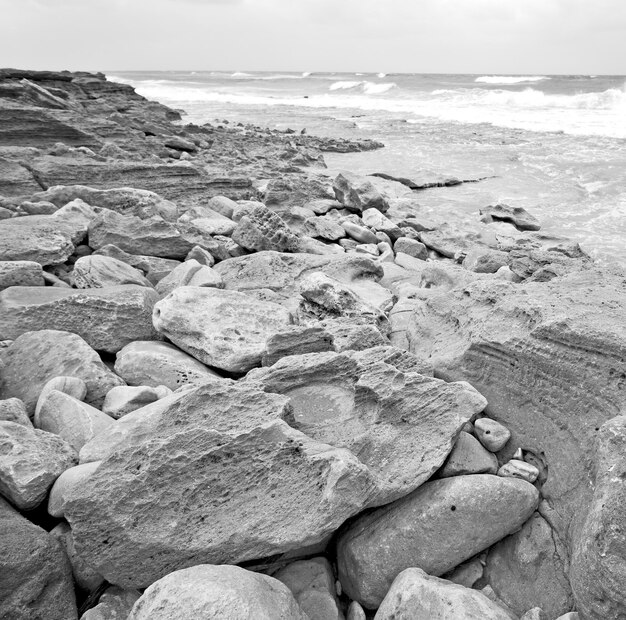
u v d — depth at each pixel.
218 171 17.47
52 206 10.18
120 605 3.24
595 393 3.87
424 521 3.51
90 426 4.29
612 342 3.84
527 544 3.65
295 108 46.34
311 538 3.34
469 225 13.29
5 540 3.24
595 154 21.84
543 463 4.06
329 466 3.47
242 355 5.37
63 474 3.74
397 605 3.08
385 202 13.79
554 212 14.85
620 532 2.89
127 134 19.41
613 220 13.90
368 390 4.20
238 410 3.90
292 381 4.48
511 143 25.33
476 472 4.01
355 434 4.09
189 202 13.10
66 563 3.39
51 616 3.19
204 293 5.96
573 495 3.64
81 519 3.27
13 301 6.10
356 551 3.54
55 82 28.25
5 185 11.80
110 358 6.07
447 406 4.20
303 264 8.02
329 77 104.12
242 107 47.69
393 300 7.40
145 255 8.70
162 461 3.44
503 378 4.48
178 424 3.85
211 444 3.55
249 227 9.22
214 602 2.72
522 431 4.25
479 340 4.64
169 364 5.25
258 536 3.33
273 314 5.94
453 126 31.67
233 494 3.50
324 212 13.51
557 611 3.36
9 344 5.65
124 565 3.25
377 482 3.59
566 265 7.54
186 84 92.44
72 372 5.06
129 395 4.70
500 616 2.95
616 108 36.75
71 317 5.96
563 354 4.07
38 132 16.14
